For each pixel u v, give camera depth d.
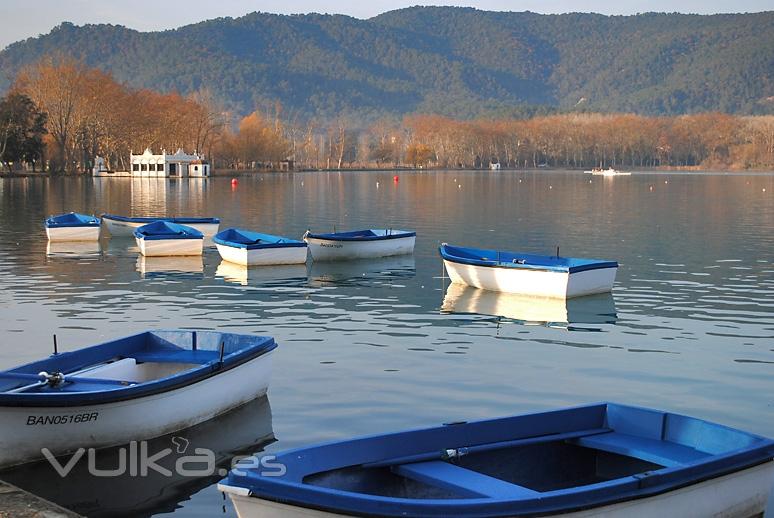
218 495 10.45
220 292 24.97
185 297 24.03
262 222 52.00
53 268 30.08
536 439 9.91
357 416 13.20
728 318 21.08
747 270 29.86
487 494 8.34
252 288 25.77
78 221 39.84
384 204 70.50
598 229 47.53
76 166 137.75
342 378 15.32
